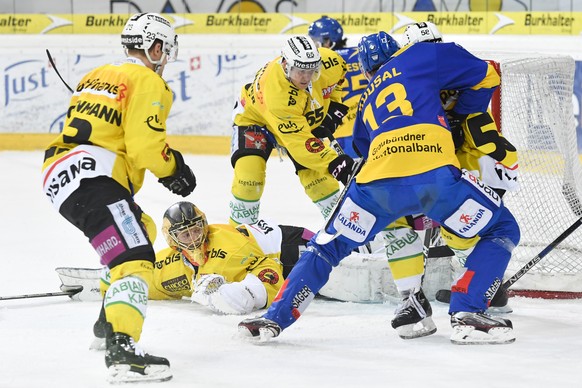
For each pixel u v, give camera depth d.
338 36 20.22
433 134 11.84
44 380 10.59
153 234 12.12
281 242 15.02
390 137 11.91
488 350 11.91
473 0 36.03
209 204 26.77
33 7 39.00
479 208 11.88
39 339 12.55
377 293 14.98
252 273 14.37
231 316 13.94
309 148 15.78
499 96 16.80
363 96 12.64
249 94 17.00
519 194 16.98
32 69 38.25
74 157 11.11
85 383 10.48
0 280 16.94
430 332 12.75
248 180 17.23
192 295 14.24
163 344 12.29
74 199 10.98
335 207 12.30
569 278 15.23
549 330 13.04
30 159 36.56
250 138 17.28
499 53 17.48
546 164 16.91
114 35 37.91
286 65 15.58
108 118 11.16
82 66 37.91
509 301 15.16
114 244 10.87
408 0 36.62
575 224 14.17
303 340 12.59
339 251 12.34
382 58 12.80
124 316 10.62
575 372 10.80
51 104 38.28
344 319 13.84
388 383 10.45
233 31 37.56
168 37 11.72
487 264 12.12
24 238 21.75
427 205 11.85
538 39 34.72
